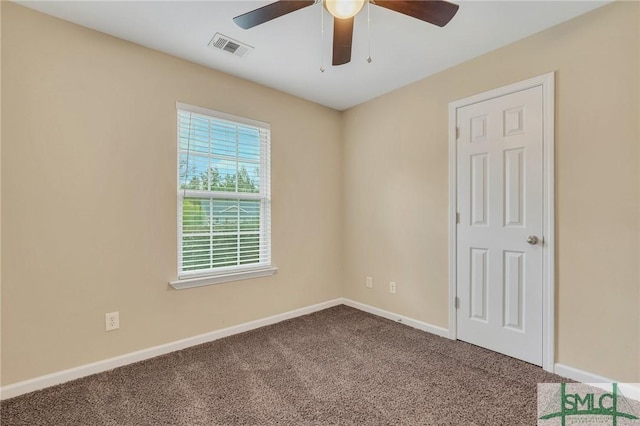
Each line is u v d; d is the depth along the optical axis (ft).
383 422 5.35
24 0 5.93
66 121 6.56
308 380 6.65
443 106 8.93
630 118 5.89
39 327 6.29
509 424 5.26
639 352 5.83
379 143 10.77
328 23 6.72
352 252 11.80
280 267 10.30
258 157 9.86
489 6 6.12
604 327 6.20
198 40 7.36
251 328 9.54
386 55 8.05
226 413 5.57
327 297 11.68
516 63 7.41
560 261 6.77
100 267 6.99
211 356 7.75
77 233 6.71
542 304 7.02
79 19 6.55
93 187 6.89
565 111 6.67
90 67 6.86
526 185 7.29
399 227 10.16
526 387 6.33
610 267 6.13
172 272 8.05
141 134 7.55
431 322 9.30
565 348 6.70
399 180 10.14
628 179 5.92
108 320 7.09
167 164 7.96
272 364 7.36
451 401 5.90
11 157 6.00
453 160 8.68
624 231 5.97
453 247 8.72
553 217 6.84
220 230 9.04
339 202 12.08
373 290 11.03
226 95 9.03
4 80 5.94
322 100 11.14
